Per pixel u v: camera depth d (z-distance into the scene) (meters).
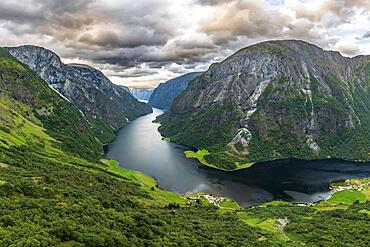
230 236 167.00
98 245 106.06
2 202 123.81
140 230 138.00
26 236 95.88
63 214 128.62
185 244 135.75
